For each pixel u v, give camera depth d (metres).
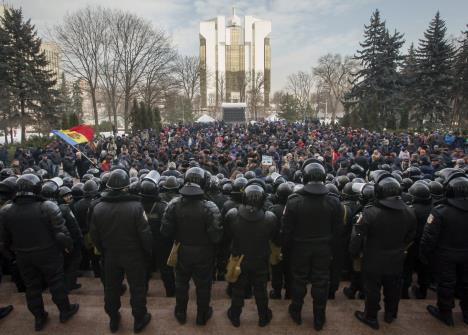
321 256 4.09
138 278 4.04
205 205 4.07
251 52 106.12
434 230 4.13
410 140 21.77
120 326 4.29
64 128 31.92
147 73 44.34
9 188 5.18
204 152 15.71
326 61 70.00
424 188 5.10
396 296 4.25
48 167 16.25
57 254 4.19
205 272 4.16
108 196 3.98
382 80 41.25
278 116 74.12
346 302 5.02
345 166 12.59
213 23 104.38
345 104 44.44
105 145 22.78
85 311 4.61
